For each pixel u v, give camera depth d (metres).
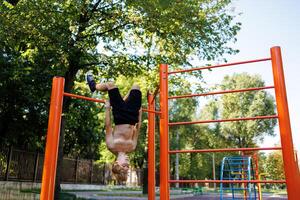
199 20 11.02
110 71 11.44
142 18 10.70
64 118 10.94
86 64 11.30
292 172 3.76
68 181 20.05
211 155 40.28
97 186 23.50
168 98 4.87
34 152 15.66
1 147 13.67
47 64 10.79
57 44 9.87
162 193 4.46
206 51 11.41
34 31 9.97
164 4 8.66
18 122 12.70
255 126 36.69
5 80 10.95
